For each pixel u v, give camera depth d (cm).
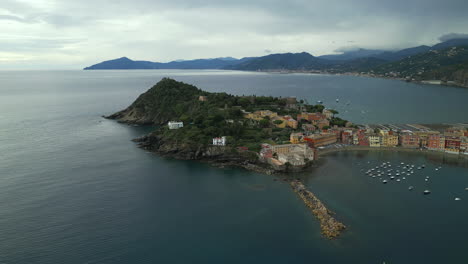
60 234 14450
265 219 15850
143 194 18725
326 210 16262
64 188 19325
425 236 14175
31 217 15850
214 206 17250
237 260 12788
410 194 18312
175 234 14575
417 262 12525
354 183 19962
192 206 17262
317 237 14238
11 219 15612
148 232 14725
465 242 13725
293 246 13612
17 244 13650
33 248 13412
